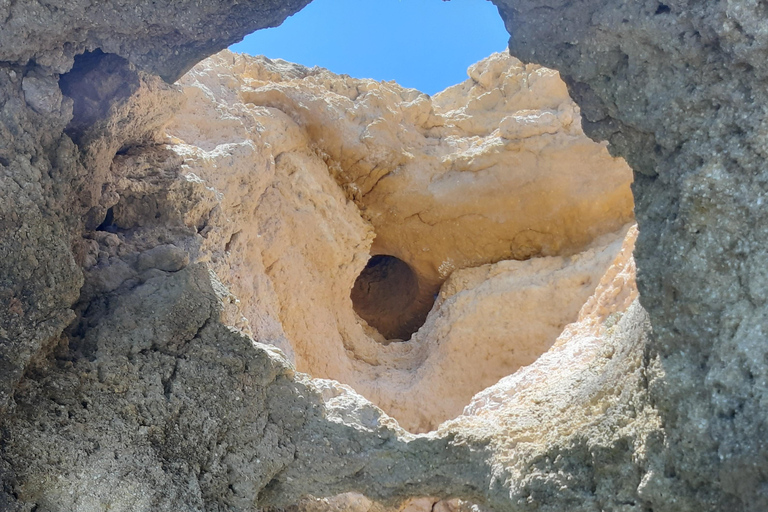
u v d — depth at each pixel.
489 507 4.91
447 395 8.29
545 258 9.22
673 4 3.14
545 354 6.66
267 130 8.12
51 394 4.14
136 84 4.84
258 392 4.90
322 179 8.83
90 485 3.98
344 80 9.62
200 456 4.50
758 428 3.01
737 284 3.17
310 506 5.59
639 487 3.49
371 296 11.42
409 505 6.52
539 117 9.13
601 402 4.35
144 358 4.64
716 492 3.25
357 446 4.88
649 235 3.59
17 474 3.77
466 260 9.79
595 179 8.98
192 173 6.22
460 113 10.17
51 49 4.02
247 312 6.77
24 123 4.09
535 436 4.62
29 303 4.07
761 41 2.91
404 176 9.38
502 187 9.23
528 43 3.72
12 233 4.02
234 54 9.05
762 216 3.06
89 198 5.08
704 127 3.24
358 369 8.43
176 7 3.78
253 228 7.43
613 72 3.58
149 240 5.57
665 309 3.48
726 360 3.17
